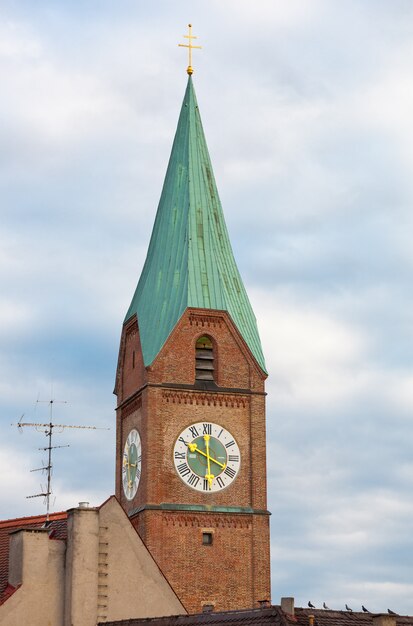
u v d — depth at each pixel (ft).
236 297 382.42
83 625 239.30
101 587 244.42
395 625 221.05
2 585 243.19
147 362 366.84
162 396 364.99
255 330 381.60
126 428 378.94
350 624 225.56
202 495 360.89
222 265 384.06
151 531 353.10
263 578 359.25
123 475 376.48
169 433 362.74
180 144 401.08
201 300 374.43
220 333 374.63
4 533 258.16
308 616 221.46
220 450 365.81
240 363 374.22
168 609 249.55
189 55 408.87
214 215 390.42
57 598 240.53
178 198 392.88
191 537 356.59
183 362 368.89
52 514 260.62
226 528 360.07
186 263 379.35
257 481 366.63
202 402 367.66
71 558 241.35
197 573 354.33
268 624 214.28
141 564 249.34
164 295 378.94
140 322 378.53
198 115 403.13
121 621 237.25
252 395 372.58
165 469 359.87
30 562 240.12
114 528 248.73
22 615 237.25
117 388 390.83
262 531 362.74
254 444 369.09
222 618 223.51
